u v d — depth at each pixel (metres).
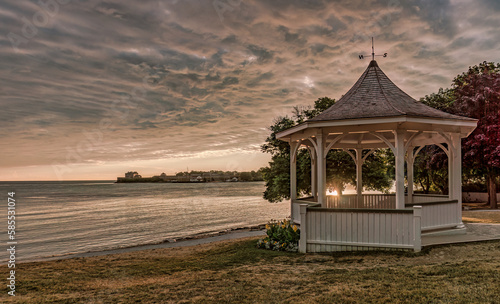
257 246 10.51
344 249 8.42
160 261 10.29
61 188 130.25
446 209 9.41
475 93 20.44
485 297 4.65
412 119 8.31
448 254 7.38
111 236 22.52
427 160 22.98
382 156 22.05
